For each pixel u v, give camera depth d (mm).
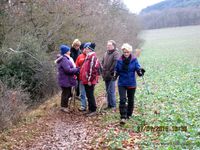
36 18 18984
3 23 16891
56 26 19625
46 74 15672
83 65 10492
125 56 9578
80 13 21453
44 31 19359
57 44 20609
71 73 10664
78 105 11836
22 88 14766
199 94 13430
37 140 8438
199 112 10234
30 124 9844
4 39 16688
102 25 25969
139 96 13594
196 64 26844
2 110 9836
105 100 12469
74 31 21562
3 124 9383
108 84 11164
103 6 27172
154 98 13117
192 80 17828
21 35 17188
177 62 29906
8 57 14961
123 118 9453
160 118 9648
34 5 18250
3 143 8195
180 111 10500
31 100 14055
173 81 18000
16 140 8438
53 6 19266
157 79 19422
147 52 46438
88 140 8203
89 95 10570
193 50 43500
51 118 10375
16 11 17500
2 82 13008
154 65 28891
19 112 10406
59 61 10812
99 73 10641
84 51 10633
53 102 12906
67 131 9055
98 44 24219
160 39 73000
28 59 15336
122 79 9625
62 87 10945
